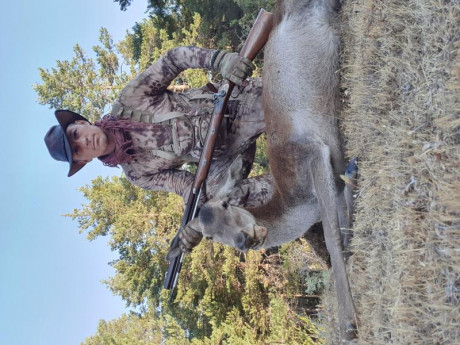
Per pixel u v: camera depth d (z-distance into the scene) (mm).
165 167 3779
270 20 3598
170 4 12820
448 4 2281
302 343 9070
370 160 2918
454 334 2088
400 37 2693
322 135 3221
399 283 2482
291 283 10180
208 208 3078
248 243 2934
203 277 10969
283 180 3373
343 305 2869
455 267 2057
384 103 2783
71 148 3480
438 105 2336
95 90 15555
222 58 3506
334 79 3301
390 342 2596
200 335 11820
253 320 10234
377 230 2842
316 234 3875
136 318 13766
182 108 3729
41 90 16125
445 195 2158
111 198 12609
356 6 3096
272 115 3406
